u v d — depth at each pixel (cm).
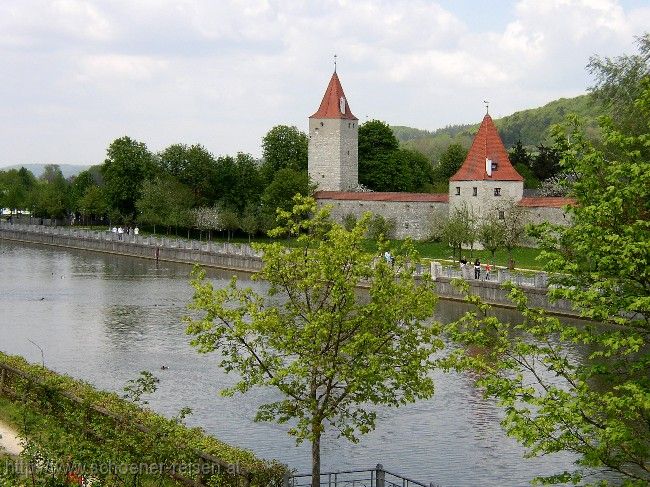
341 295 3622
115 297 10300
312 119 17488
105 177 18525
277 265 3806
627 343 2770
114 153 18338
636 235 2802
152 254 14888
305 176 16338
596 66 8162
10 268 13400
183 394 5753
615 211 2869
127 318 8794
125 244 15500
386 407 5494
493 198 13438
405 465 4525
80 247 16600
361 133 19000
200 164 18050
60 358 6869
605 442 2678
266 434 4975
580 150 3081
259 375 3778
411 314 3697
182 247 14350
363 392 3816
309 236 3809
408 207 14900
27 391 4162
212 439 3762
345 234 3659
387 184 19075
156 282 11806
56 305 9669
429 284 3875
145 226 18362
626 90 7981
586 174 2998
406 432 5031
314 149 17525
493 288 9425
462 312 9125
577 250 2966
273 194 16062
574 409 2734
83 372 6378
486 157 13525
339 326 3619
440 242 14100
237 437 4919
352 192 15825
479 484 4253
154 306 9594
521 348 2978
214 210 16500
